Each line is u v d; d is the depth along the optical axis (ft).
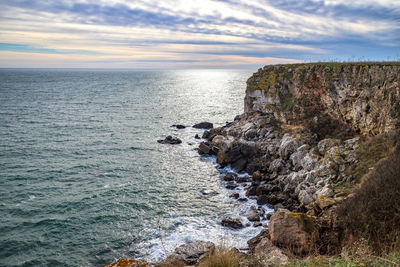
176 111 298.76
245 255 42.88
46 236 83.87
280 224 65.92
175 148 169.17
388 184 61.05
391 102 103.60
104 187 115.85
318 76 148.87
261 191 106.73
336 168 98.07
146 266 56.34
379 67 114.21
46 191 111.75
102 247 79.05
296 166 116.78
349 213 62.23
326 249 59.26
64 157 150.41
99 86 610.24
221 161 139.95
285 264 29.45
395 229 50.19
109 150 163.63
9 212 96.17
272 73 176.45
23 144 170.60
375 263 25.77
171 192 111.75
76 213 96.27
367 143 100.63
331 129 134.51
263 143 142.82
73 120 242.58
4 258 74.84
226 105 351.87
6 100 353.10
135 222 90.79
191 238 81.71
